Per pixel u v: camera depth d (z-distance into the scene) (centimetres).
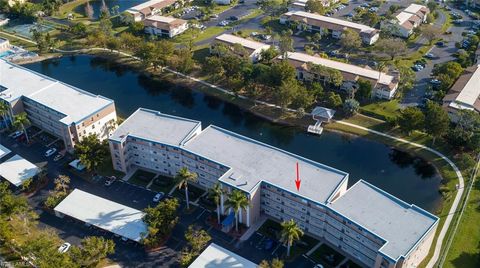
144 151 18350
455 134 19512
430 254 14812
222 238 15550
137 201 17188
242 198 14588
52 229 15962
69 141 19388
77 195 16988
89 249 14038
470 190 17388
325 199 14925
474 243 15088
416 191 18025
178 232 15788
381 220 14162
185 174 15725
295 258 14788
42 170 18275
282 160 16725
